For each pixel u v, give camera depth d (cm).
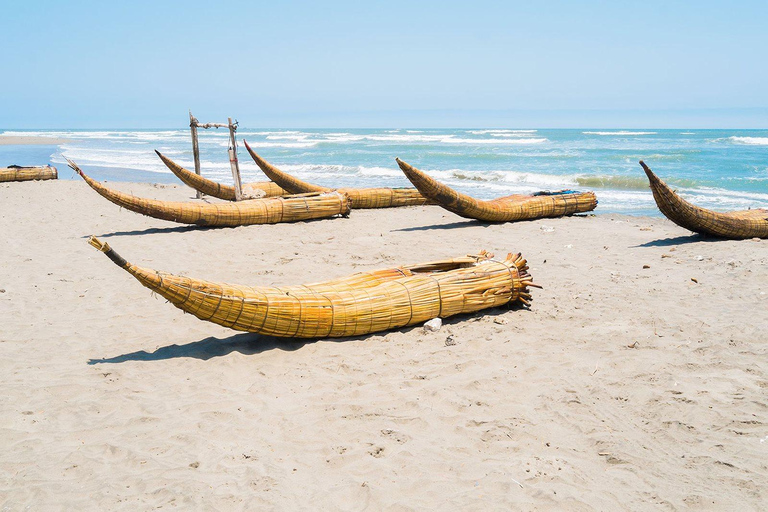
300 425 542
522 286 857
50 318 844
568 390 604
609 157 4072
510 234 1448
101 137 10725
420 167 3562
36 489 448
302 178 3025
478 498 433
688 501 427
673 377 623
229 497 436
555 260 1167
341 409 570
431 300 784
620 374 638
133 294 955
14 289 981
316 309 714
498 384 620
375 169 3338
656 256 1179
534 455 491
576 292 938
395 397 592
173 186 2472
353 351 709
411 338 752
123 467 479
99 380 637
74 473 471
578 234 1442
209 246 1313
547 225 1576
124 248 1291
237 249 1283
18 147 6762
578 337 744
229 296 665
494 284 830
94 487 452
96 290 977
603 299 895
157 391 611
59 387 616
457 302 802
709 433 516
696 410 553
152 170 3622
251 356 690
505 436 520
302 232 1480
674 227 1531
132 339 762
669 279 1000
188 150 5916
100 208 1847
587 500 429
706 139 6725
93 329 799
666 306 853
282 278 1051
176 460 487
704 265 1077
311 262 1162
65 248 1287
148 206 1434
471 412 564
